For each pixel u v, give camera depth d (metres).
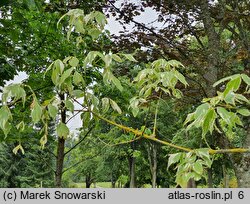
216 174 18.33
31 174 31.47
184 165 1.43
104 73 1.72
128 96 6.29
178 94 2.04
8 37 4.95
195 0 6.61
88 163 26.39
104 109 1.91
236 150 1.45
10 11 4.17
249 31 7.60
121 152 20.23
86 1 6.04
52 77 1.68
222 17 6.83
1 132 4.35
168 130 17.50
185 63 6.39
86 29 1.83
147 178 26.83
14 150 1.74
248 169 6.05
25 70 6.04
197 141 11.20
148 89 2.01
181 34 7.21
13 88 1.54
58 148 7.03
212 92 6.17
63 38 5.34
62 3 5.94
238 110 1.52
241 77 1.39
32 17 5.12
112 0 6.30
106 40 5.07
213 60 6.39
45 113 1.74
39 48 5.67
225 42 7.82
